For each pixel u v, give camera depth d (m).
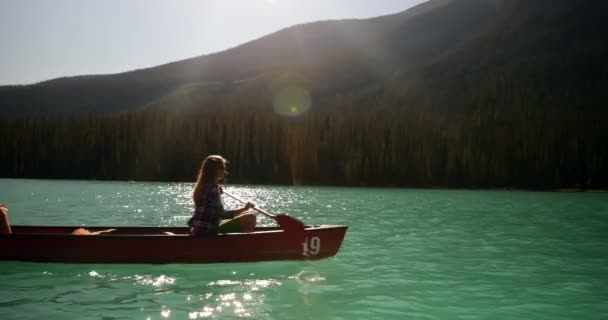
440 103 141.75
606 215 20.64
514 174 72.75
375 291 6.37
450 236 12.09
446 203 28.62
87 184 53.03
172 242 7.69
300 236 8.25
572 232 13.48
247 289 6.39
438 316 5.36
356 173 71.69
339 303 5.79
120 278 6.96
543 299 6.11
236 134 75.06
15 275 7.08
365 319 5.19
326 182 72.31
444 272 7.64
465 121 84.56
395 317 5.29
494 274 7.55
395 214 19.00
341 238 8.64
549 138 76.31
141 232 9.16
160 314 5.25
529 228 14.45
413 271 7.68
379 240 11.16
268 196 34.66
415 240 11.23
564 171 72.88
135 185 53.34
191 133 76.38
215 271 7.45
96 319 5.05
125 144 76.56
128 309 5.42
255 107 165.12
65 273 7.21
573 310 5.66
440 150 74.19
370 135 75.44
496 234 12.70
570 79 136.75
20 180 65.12
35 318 5.08
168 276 7.10
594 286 6.82
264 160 73.75
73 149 77.06
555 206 27.94
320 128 75.75
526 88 135.12
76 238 7.66
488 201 32.69
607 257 9.20
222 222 8.34
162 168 75.00
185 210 18.73
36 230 9.12
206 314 5.27
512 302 5.96
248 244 7.94
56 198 25.52
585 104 113.94
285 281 6.87
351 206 23.86
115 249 7.66
